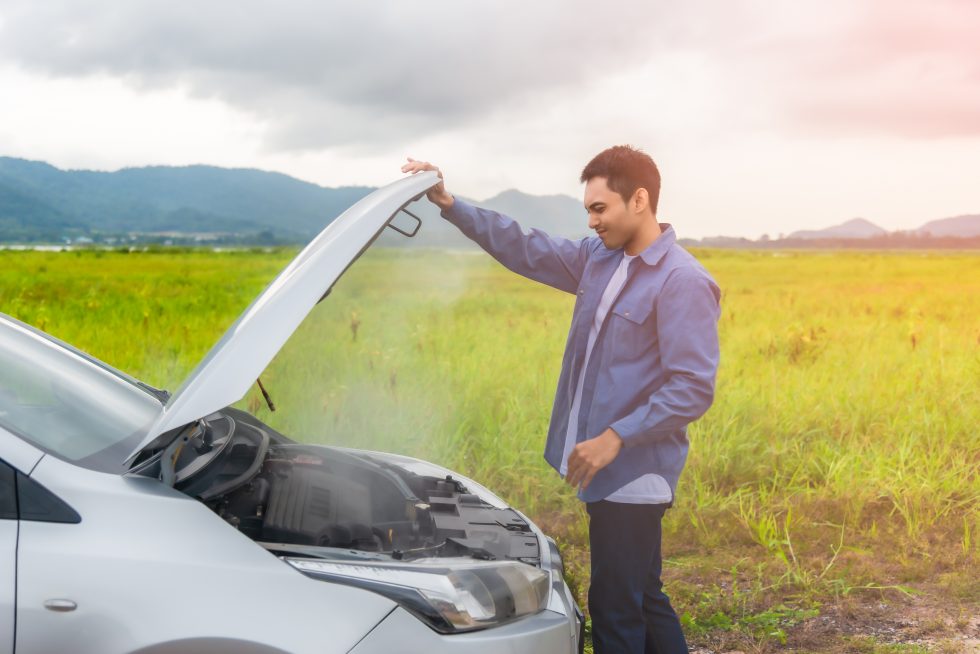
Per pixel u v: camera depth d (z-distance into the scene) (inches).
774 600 161.2
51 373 108.6
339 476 108.7
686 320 99.7
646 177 102.3
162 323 427.2
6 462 76.9
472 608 81.9
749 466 227.1
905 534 190.7
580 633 99.7
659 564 118.9
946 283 1098.1
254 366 83.1
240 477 93.3
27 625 71.8
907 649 138.7
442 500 114.3
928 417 256.2
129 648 72.2
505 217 119.4
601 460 98.2
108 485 79.7
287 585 77.1
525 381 285.9
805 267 1700.3
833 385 295.7
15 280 752.3
